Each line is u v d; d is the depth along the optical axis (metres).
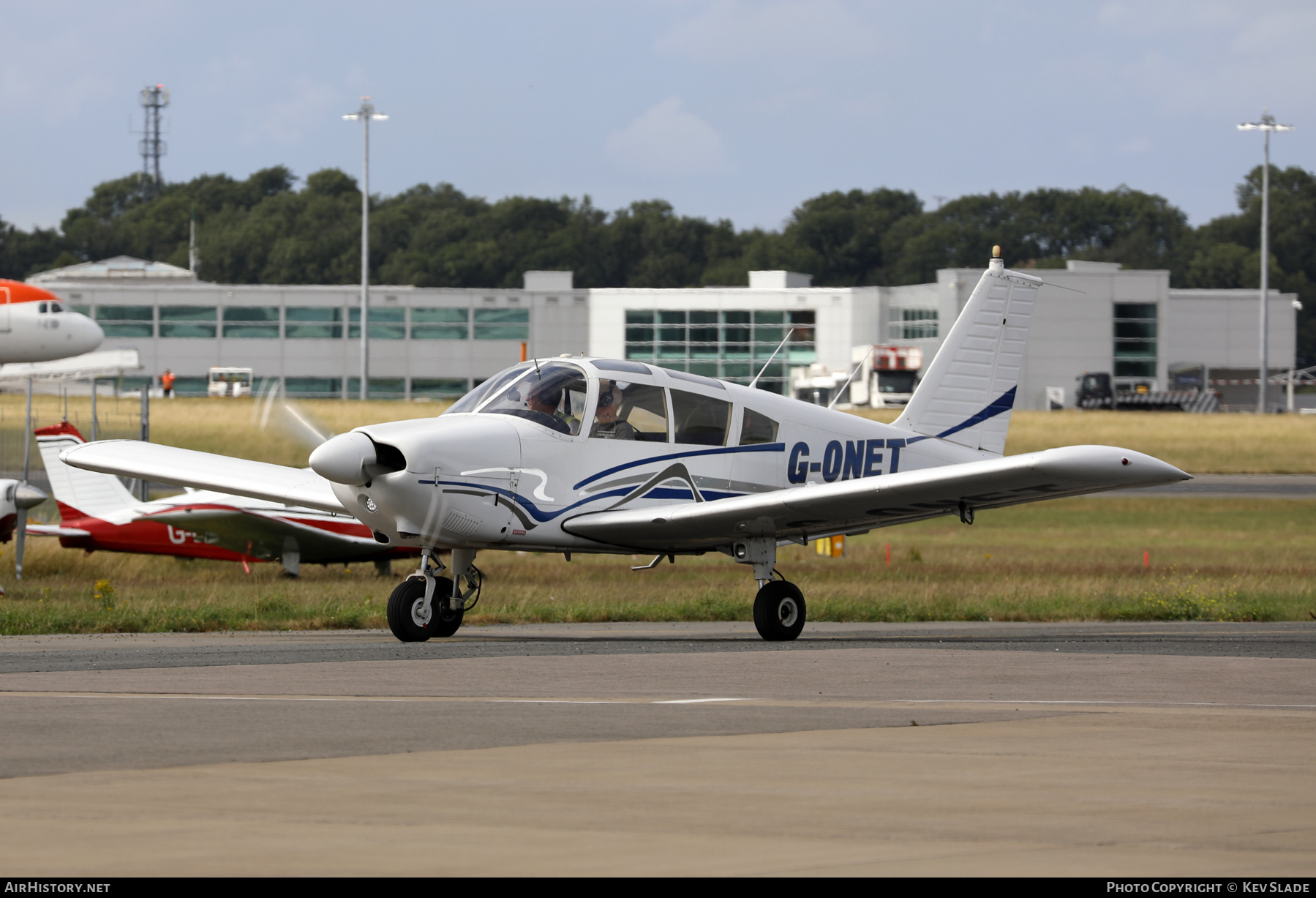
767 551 50.03
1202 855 15.78
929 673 35.56
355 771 20.73
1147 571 90.12
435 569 46.16
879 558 101.94
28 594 64.12
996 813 18.03
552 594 68.75
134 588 68.69
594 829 16.95
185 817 17.47
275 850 15.74
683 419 49.50
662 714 27.25
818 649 42.62
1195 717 27.25
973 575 85.38
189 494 79.12
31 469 123.81
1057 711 28.19
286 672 34.34
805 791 19.39
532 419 46.34
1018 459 44.59
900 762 21.81
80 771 20.66
